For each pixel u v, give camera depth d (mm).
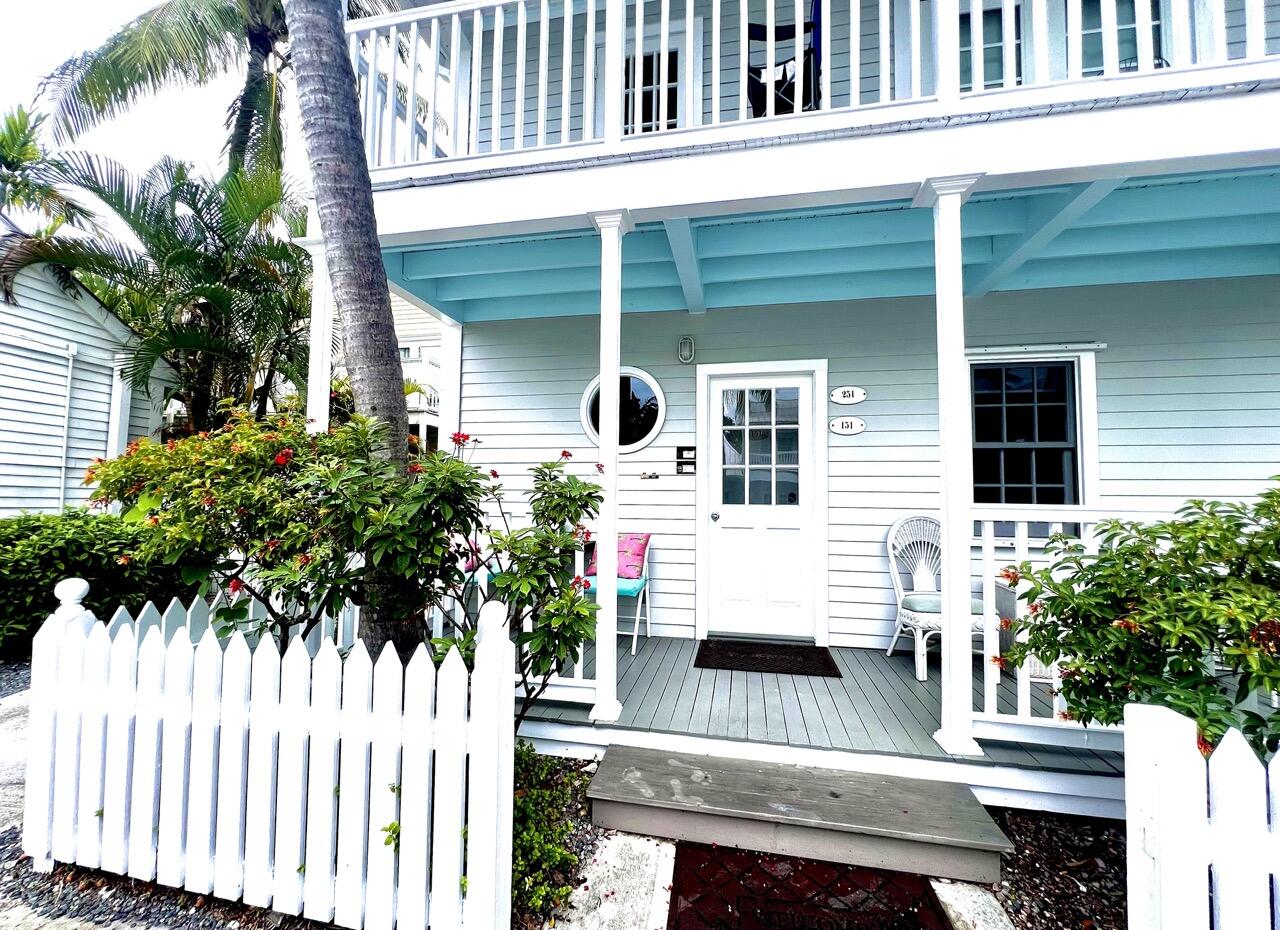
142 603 4426
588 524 4012
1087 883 1895
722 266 3584
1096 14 3539
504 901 1568
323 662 1656
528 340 4543
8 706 3156
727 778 2217
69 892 1772
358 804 1613
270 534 2125
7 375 5234
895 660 3531
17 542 3971
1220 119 2227
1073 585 1953
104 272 5531
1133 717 1319
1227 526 1797
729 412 4195
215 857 1744
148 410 6727
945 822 1948
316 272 3145
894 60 3766
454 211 2965
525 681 2227
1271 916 1220
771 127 2635
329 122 2354
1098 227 3119
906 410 3902
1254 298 3512
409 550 1992
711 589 4129
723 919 1718
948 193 2430
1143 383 3629
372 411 2318
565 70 2975
